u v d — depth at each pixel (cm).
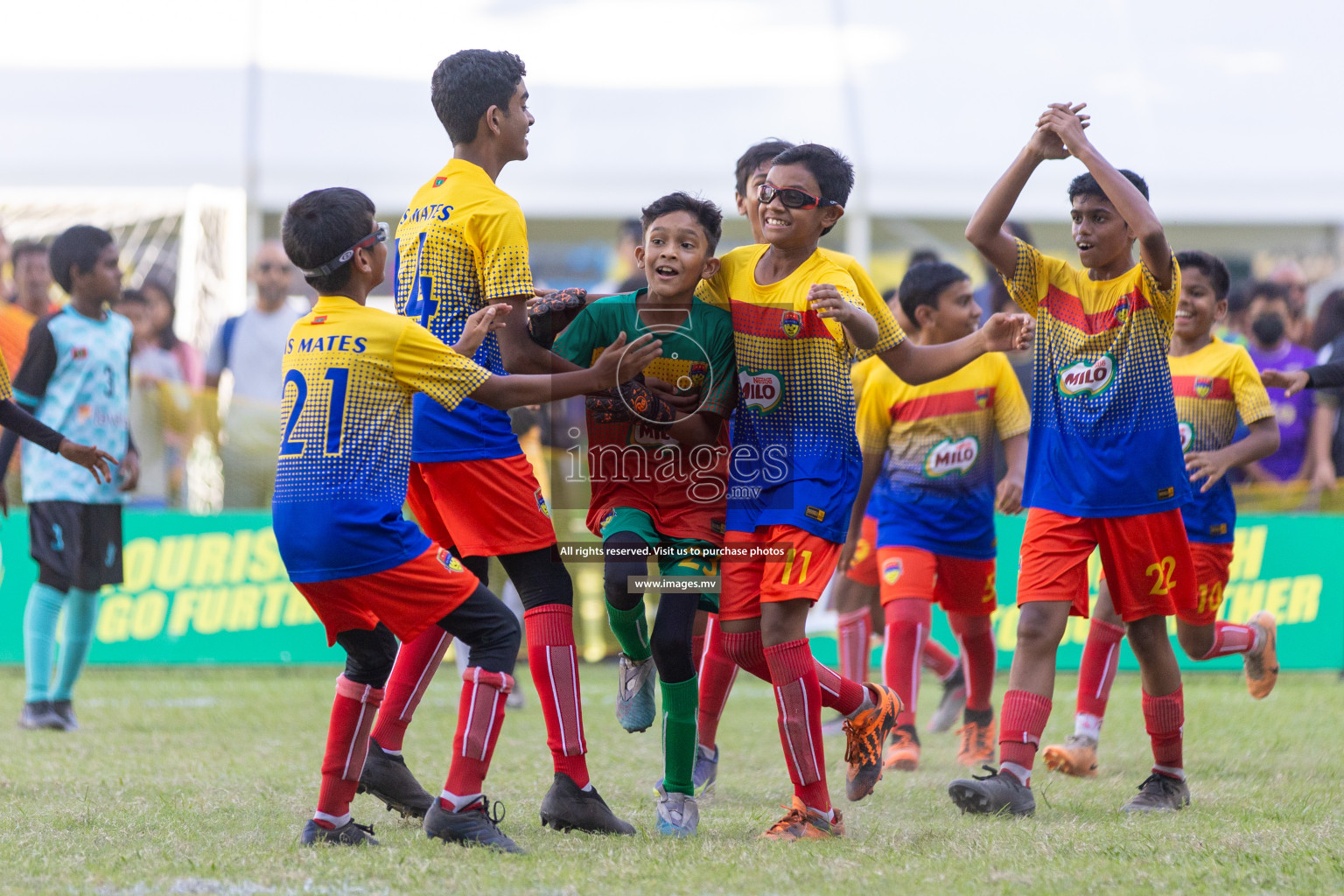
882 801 1622
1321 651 3078
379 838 1341
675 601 1399
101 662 3067
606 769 1825
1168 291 1528
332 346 1268
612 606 1414
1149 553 1545
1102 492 1542
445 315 1417
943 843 1298
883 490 2075
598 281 5191
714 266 1447
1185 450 2067
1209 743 2064
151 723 2316
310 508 1251
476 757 1292
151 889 1098
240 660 3106
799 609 1370
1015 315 1468
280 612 3120
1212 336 2108
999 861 1211
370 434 1262
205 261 4284
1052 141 1554
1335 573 3088
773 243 1396
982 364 2041
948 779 1830
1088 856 1233
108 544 2372
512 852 1254
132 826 1367
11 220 4294
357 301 1317
